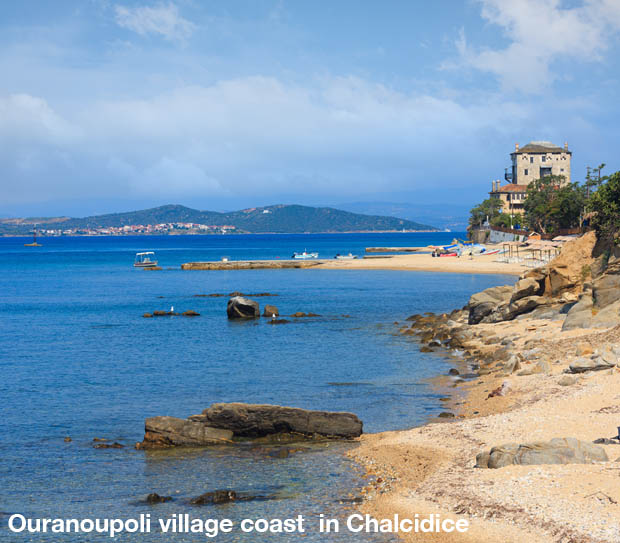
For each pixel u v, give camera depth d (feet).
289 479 73.10
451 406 105.70
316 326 212.64
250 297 316.40
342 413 89.61
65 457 83.51
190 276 477.36
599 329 138.72
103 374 138.82
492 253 579.07
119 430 96.63
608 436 72.08
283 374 135.85
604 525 50.52
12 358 160.56
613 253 177.99
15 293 360.28
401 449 80.02
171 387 125.18
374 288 354.13
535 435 76.33
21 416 104.99
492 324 183.42
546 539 50.85
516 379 113.39
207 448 86.63
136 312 267.80
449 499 61.67
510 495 58.85
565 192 553.23
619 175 221.66
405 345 170.81
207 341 185.47
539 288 188.85
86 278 474.49
